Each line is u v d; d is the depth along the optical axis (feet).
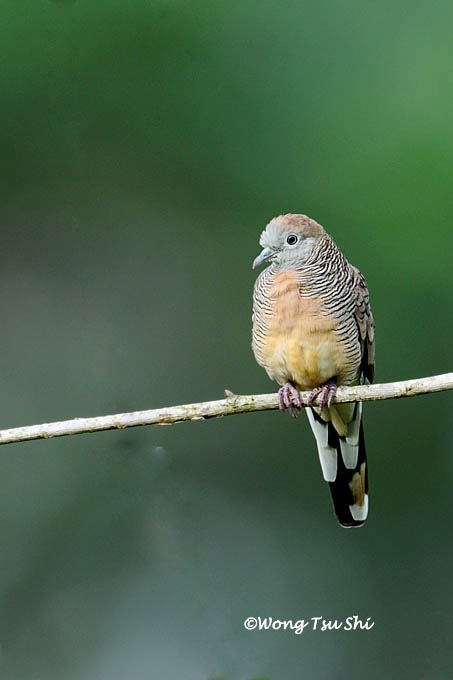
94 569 44.32
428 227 45.62
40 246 49.88
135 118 49.32
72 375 48.67
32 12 47.75
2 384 48.29
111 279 49.98
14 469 46.09
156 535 45.21
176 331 49.34
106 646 42.70
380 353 46.24
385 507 46.93
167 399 48.49
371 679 43.68
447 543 46.24
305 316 33.47
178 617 43.50
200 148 49.21
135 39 48.42
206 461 47.19
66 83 48.60
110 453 46.44
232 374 48.93
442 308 46.06
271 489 47.44
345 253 46.32
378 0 48.08
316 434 35.40
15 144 49.14
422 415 47.62
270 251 34.17
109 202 50.31
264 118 48.47
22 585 43.96
